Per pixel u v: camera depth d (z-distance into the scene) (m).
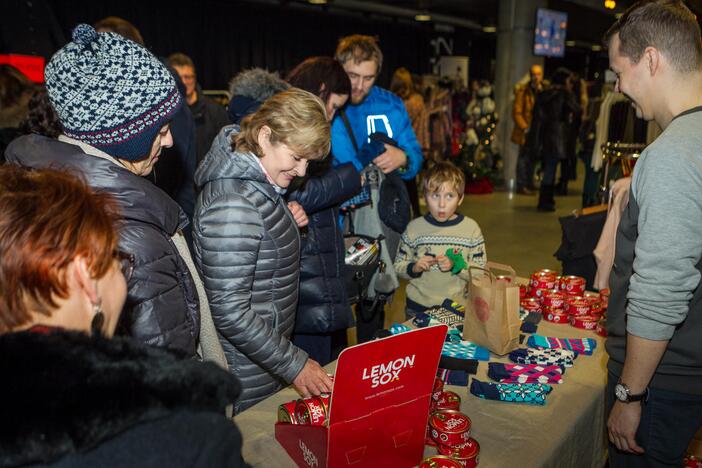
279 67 9.76
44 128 1.20
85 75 0.96
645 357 1.13
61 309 0.60
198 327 1.17
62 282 0.59
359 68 2.19
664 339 1.10
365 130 2.40
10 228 0.57
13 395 0.47
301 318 1.85
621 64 1.21
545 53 8.64
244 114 1.85
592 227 2.44
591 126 6.95
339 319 1.86
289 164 1.35
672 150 1.05
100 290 0.66
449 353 1.57
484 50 15.54
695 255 1.06
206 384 0.55
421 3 10.91
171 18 7.98
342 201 1.87
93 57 0.96
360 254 2.10
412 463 1.13
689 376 1.19
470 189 8.11
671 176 1.05
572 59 19.94
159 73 1.02
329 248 1.86
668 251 1.05
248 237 1.34
